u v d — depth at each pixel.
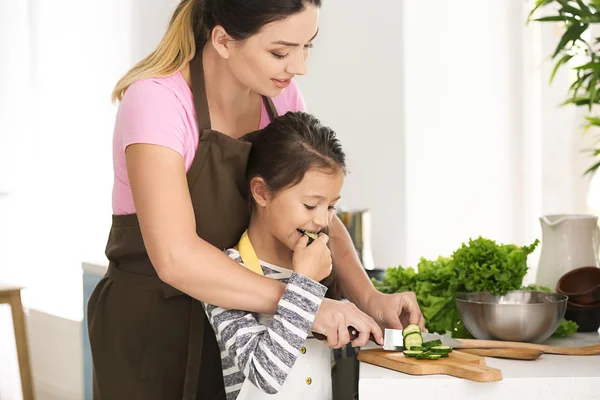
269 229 1.46
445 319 1.65
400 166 3.19
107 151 3.76
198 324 1.50
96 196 3.80
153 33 3.60
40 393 3.44
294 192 1.38
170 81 1.40
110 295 1.55
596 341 1.58
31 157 3.75
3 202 3.71
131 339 1.53
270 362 1.27
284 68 1.35
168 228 1.28
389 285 1.78
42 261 3.76
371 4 3.19
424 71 3.16
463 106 3.18
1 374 3.53
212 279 1.29
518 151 3.16
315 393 1.44
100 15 3.70
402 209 3.21
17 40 3.69
